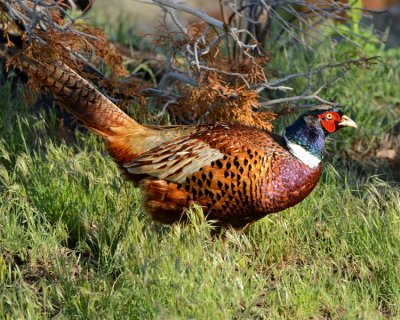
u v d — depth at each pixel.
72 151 17.31
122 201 15.64
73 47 18.02
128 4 31.80
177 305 12.28
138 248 13.48
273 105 20.08
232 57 20.22
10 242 14.64
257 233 15.40
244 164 13.90
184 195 14.28
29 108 19.34
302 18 20.00
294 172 14.12
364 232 15.06
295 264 14.87
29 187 15.97
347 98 21.34
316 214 15.92
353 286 14.16
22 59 16.36
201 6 32.75
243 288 13.22
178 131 14.83
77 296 13.10
